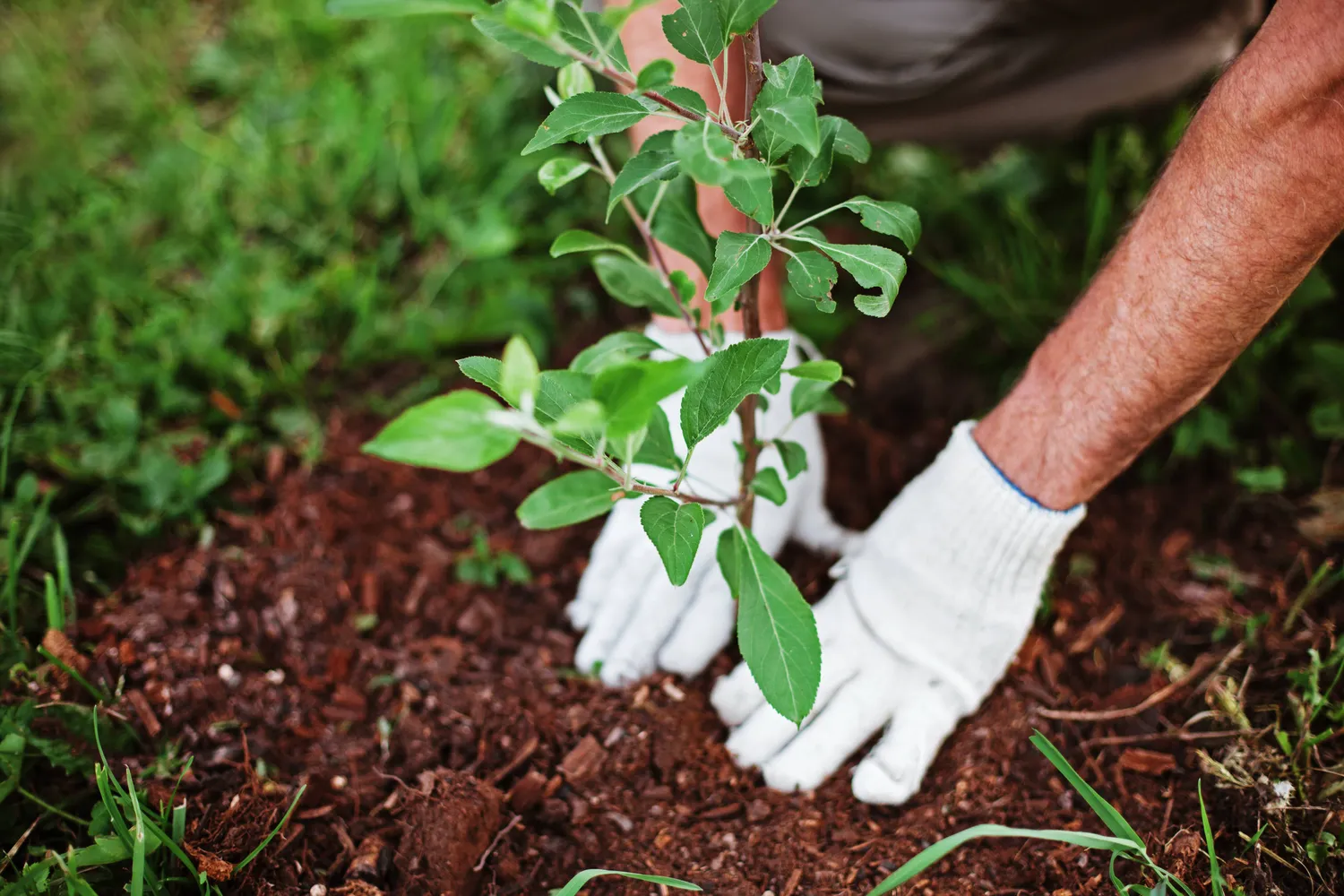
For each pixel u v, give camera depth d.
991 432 1.40
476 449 0.77
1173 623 1.70
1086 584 1.76
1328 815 1.36
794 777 1.50
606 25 0.95
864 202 1.06
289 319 2.18
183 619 1.70
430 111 2.64
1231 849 1.38
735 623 1.67
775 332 1.64
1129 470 1.94
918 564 1.45
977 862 1.41
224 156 2.57
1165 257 1.14
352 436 2.06
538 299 2.23
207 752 1.53
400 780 1.49
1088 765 1.50
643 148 1.03
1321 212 1.03
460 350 2.23
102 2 3.16
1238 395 1.96
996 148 2.31
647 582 1.65
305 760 1.54
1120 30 1.79
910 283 2.34
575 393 1.00
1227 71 1.08
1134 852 1.25
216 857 1.33
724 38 0.98
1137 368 1.21
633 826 1.49
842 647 1.51
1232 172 1.06
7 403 1.99
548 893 1.41
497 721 1.60
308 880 1.39
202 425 2.03
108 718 1.52
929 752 1.49
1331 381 1.89
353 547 1.85
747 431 1.34
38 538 1.76
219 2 3.21
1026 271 2.16
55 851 1.37
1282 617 1.67
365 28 2.96
